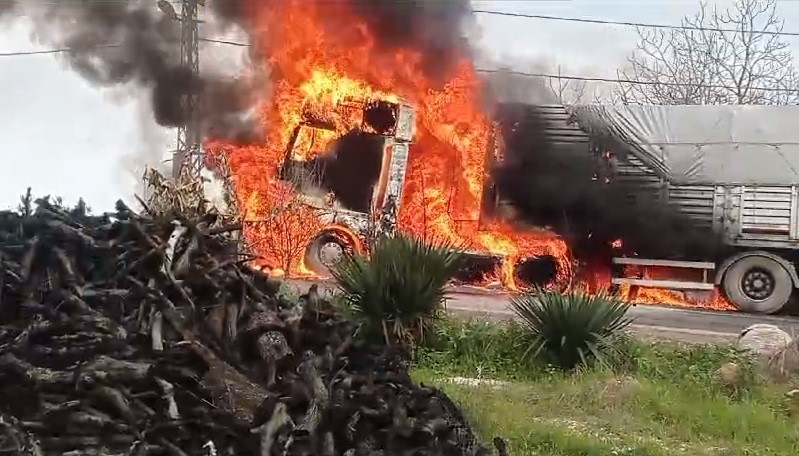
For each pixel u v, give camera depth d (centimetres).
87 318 589
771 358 1046
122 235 693
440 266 1114
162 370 531
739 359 1050
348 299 1091
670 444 771
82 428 486
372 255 1120
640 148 1842
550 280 1888
